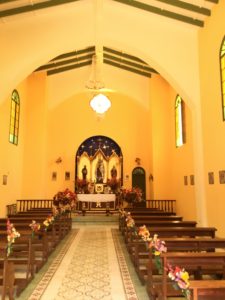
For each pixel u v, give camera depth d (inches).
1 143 455.2
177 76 398.3
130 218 270.7
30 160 572.1
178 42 404.5
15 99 522.3
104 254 290.4
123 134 673.6
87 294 184.9
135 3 374.6
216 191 342.6
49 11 379.2
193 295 95.1
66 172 652.1
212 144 354.9
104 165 662.5
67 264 253.9
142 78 629.9
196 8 360.5
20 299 175.8
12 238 164.7
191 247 188.2
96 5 353.4
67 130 665.6
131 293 186.9
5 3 347.9
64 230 388.2
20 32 383.2
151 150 604.4
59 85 627.8
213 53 354.6
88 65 600.4
